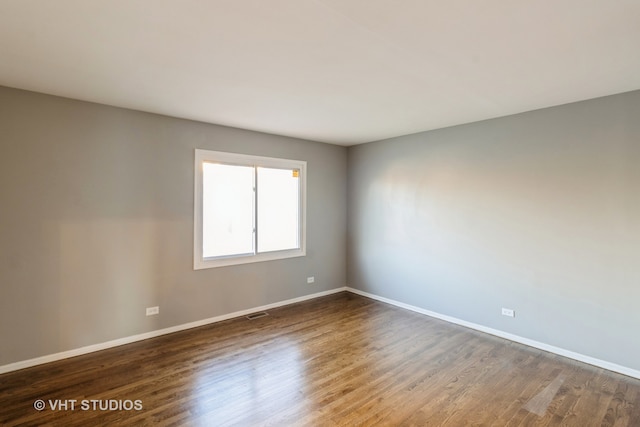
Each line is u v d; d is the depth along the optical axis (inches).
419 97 117.5
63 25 70.8
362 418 88.0
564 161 125.5
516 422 86.9
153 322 140.7
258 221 177.0
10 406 91.4
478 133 150.8
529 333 135.4
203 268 155.0
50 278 117.1
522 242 137.2
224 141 160.2
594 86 106.5
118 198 131.0
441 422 86.7
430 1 61.4
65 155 119.3
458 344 136.0
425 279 173.5
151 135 138.5
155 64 90.8
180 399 95.6
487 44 79.1
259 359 121.3
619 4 62.5
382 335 145.1
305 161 195.2
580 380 108.4
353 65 91.1
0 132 107.5
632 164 110.9
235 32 73.7
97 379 106.1
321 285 206.5
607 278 116.4
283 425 84.7
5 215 108.8
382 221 195.8
